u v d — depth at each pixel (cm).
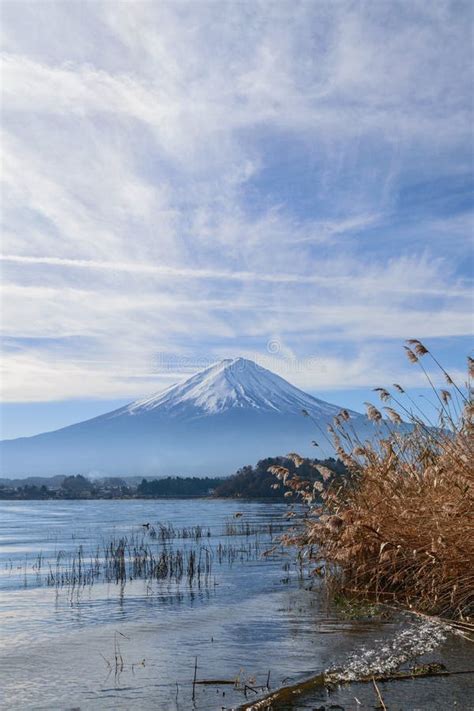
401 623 870
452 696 572
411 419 1115
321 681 617
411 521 1004
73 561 1750
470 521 894
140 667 685
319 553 1225
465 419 988
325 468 1230
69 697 589
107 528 3516
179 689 606
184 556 1883
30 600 1169
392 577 1045
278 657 714
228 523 3325
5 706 568
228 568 1596
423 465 1069
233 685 616
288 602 1069
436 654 707
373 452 1152
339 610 984
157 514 5422
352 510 1064
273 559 1781
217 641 798
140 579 1438
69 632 873
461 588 897
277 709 547
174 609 1039
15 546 2431
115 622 941
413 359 1079
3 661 717
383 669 653
